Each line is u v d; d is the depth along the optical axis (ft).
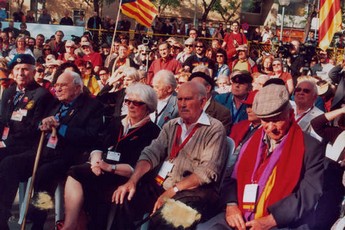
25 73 26.16
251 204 18.01
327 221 20.16
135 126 22.11
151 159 20.54
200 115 20.38
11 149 25.61
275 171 17.95
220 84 35.70
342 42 77.71
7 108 26.50
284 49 49.98
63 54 52.08
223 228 18.29
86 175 20.72
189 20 132.26
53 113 25.03
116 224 20.15
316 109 24.63
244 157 18.52
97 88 39.58
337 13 49.24
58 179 23.86
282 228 17.88
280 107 17.67
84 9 122.72
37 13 117.08
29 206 23.57
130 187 19.90
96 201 20.79
